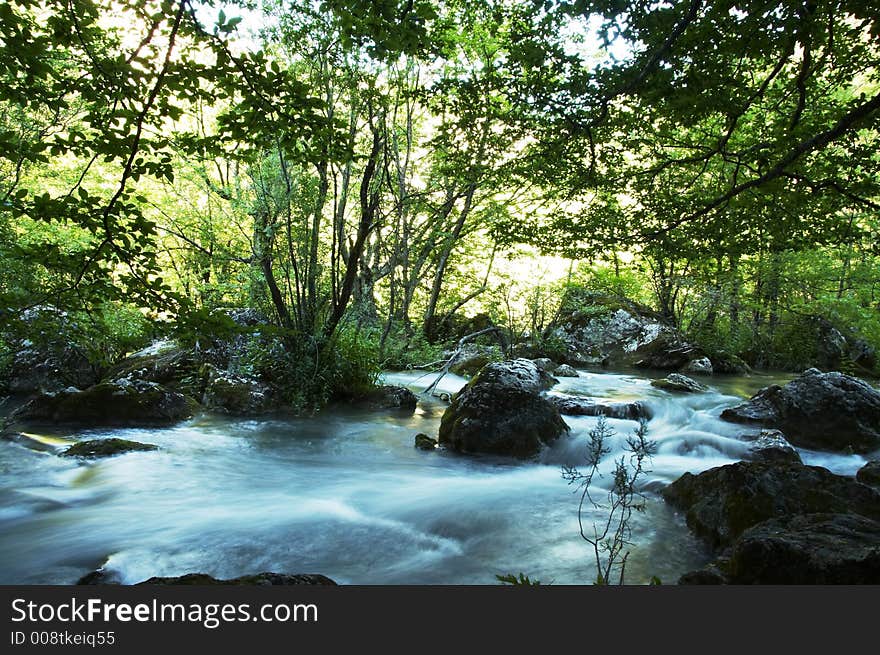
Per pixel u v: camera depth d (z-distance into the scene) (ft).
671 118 20.63
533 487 19.97
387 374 48.42
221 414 31.71
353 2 11.26
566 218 26.50
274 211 33.81
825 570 9.68
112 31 15.02
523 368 27.96
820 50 21.67
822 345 63.93
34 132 32.78
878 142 19.65
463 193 38.93
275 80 12.45
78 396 28.30
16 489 18.75
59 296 13.78
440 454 25.13
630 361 63.67
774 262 59.82
